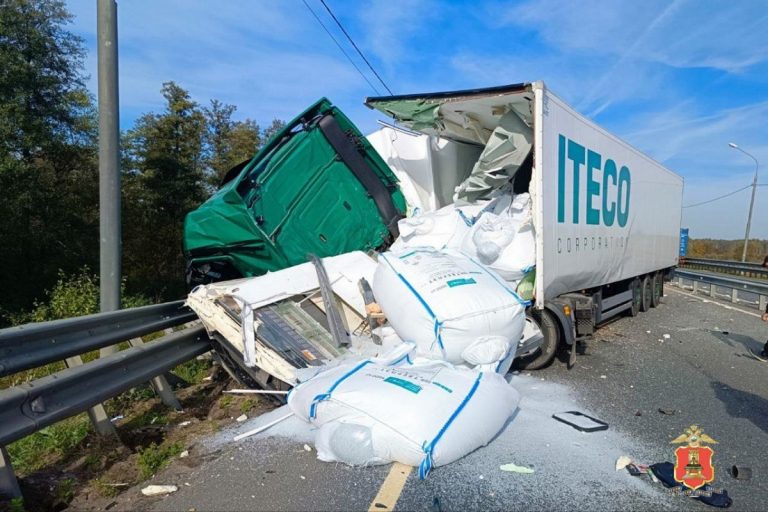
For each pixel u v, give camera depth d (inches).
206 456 143.9
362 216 268.8
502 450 145.8
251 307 185.3
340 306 220.2
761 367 254.7
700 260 1079.0
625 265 379.9
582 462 139.8
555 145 234.4
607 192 322.0
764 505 120.0
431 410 133.4
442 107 248.1
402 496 120.2
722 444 156.0
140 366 165.8
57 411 124.6
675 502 120.2
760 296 506.0
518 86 220.4
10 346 120.5
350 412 135.0
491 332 172.2
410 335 177.3
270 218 243.9
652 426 169.2
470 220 253.8
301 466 135.6
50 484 127.4
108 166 202.2
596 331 357.4
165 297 472.1
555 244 237.3
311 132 253.3
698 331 361.4
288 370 170.1
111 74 201.3
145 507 117.3
